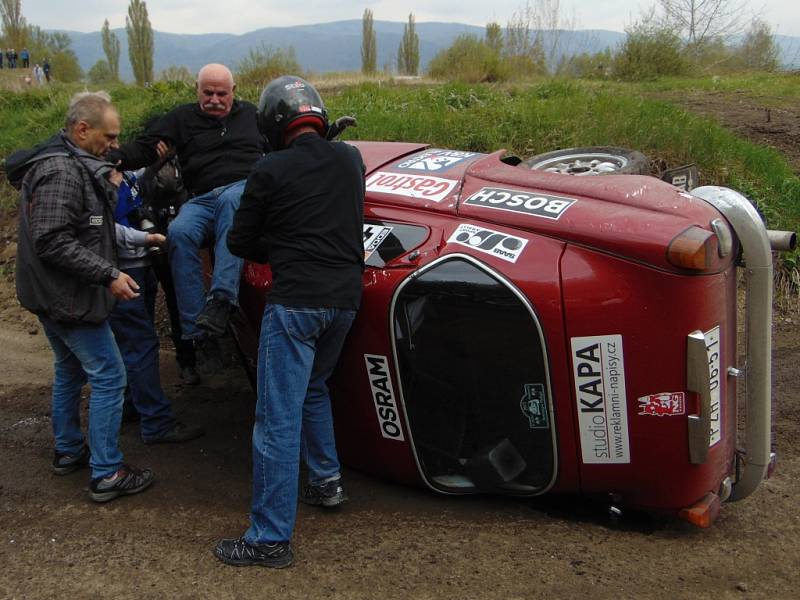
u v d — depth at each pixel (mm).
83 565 3307
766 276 3203
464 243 3381
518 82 14727
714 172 7133
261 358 3264
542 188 3484
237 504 3824
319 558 3314
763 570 3139
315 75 17297
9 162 3564
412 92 10422
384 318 3469
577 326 3127
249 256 3473
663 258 2982
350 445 3859
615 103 8430
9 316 6973
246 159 4375
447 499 3793
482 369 3361
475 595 3010
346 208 3289
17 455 4395
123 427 4707
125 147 4336
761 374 3291
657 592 2990
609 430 3213
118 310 4191
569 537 3412
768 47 21625
